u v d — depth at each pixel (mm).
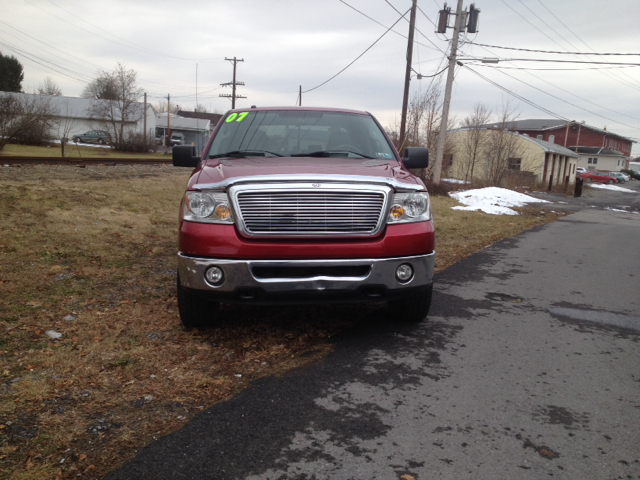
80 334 3941
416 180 4145
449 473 2375
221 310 4727
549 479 2346
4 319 4137
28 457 2400
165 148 51500
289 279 3598
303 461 2447
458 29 20391
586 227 13438
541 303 5438
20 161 18125
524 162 39656
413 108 25609
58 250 6406
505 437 2709
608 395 3246
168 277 5715
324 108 5539
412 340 4145
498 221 13352
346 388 3242
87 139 51344
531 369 3635
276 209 3641
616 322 4832
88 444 2531
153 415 2836
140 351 3666
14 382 3131
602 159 77812
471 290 5914
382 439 2658
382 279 3727
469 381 3398
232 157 4707
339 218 3703
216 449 2527
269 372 3451
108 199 10664
